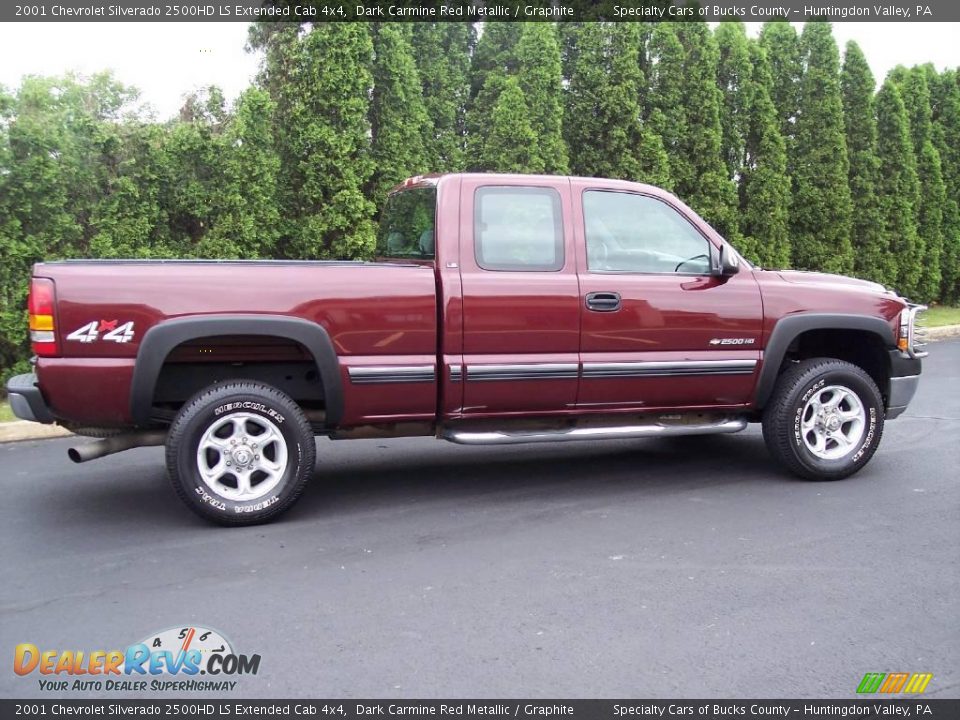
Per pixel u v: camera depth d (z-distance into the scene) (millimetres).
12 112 8375
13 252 8250
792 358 6191
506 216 5109
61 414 4523
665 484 5645
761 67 14711
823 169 15328
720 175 13859
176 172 9273
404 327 4883
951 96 18109
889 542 4477
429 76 12148
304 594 3854
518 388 5074
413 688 3051
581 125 13172
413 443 6969
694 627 3494
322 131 10102
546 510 5086
